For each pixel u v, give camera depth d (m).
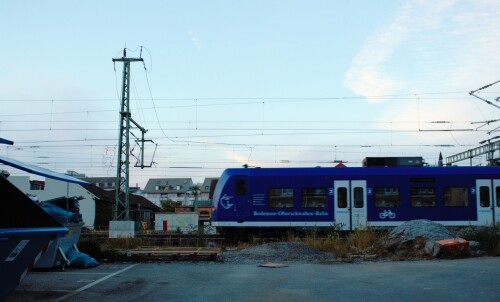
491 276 10.16
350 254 14.77
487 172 21.16
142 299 8.28
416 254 14.16
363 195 21.14
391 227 20.89
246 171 21.70
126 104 27.44
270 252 14.84
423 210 20.95
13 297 8.41
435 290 8.80
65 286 9.59
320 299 8.21
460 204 20.97
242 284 9.82
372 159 22.31
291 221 21.11
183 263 13.59
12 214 7.43
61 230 7.45
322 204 21.17
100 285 9.72
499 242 14.73
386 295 8.46
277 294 8.70
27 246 6.76
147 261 13.99
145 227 46.72
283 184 21.39
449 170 21.27
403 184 21.14
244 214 21.31
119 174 26.91
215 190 22.05
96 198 50.62
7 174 10.89
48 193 50.81
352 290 8.99
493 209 20.86
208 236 22.72
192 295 8.64
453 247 13.74
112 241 18.94
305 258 14.23
